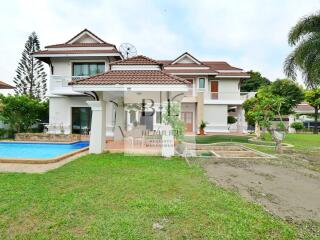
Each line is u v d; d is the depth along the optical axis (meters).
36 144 16.64
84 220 4.14
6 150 14.77
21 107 19.69
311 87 15.11
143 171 7.90
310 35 14.95
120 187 6.02
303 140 21.94
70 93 20.42
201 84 28.05
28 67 41.88
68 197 5.21
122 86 10.98
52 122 21.55
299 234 3.92
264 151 13.74
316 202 5.48
